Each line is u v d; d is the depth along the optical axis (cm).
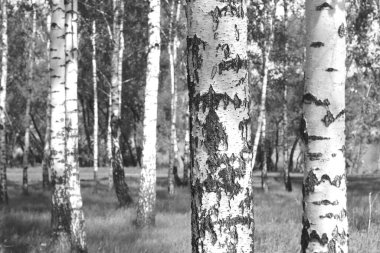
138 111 5131
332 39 478
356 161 4938
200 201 291
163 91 4409
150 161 1243
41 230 1086
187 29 299
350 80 3133
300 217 1370
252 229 295
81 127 5653
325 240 475
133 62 3616
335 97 477
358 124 4319
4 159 1788
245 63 294
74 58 968
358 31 1972
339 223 476
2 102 1888
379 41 2122
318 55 480
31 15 2611
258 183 3191
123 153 5722
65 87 949
